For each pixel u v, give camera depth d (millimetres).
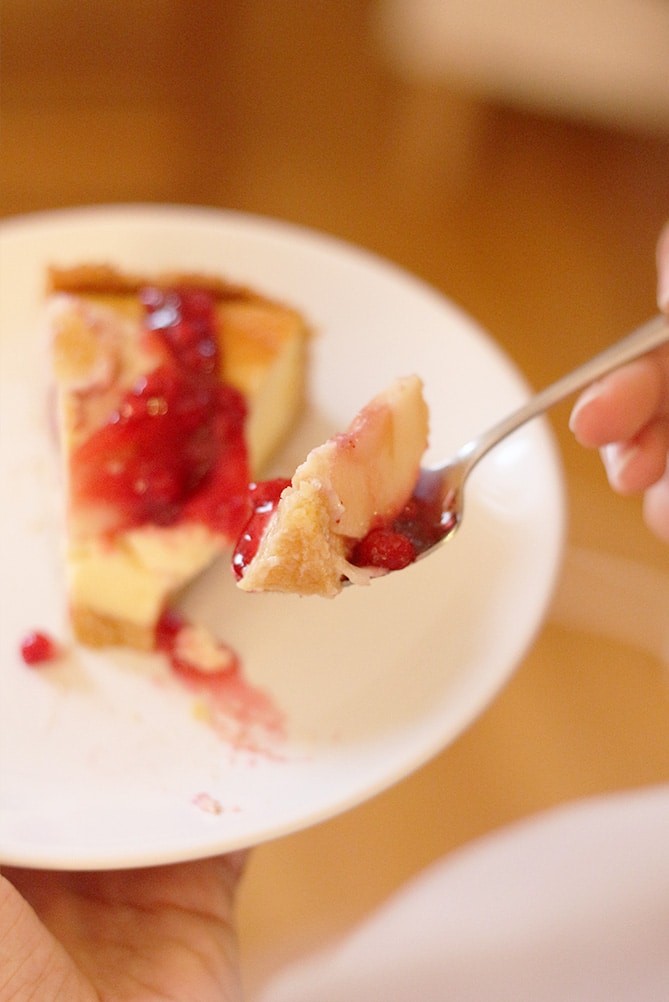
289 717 485
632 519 676
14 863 448
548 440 520
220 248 561
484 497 514
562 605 660
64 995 440
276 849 604
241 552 435
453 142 833
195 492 524
